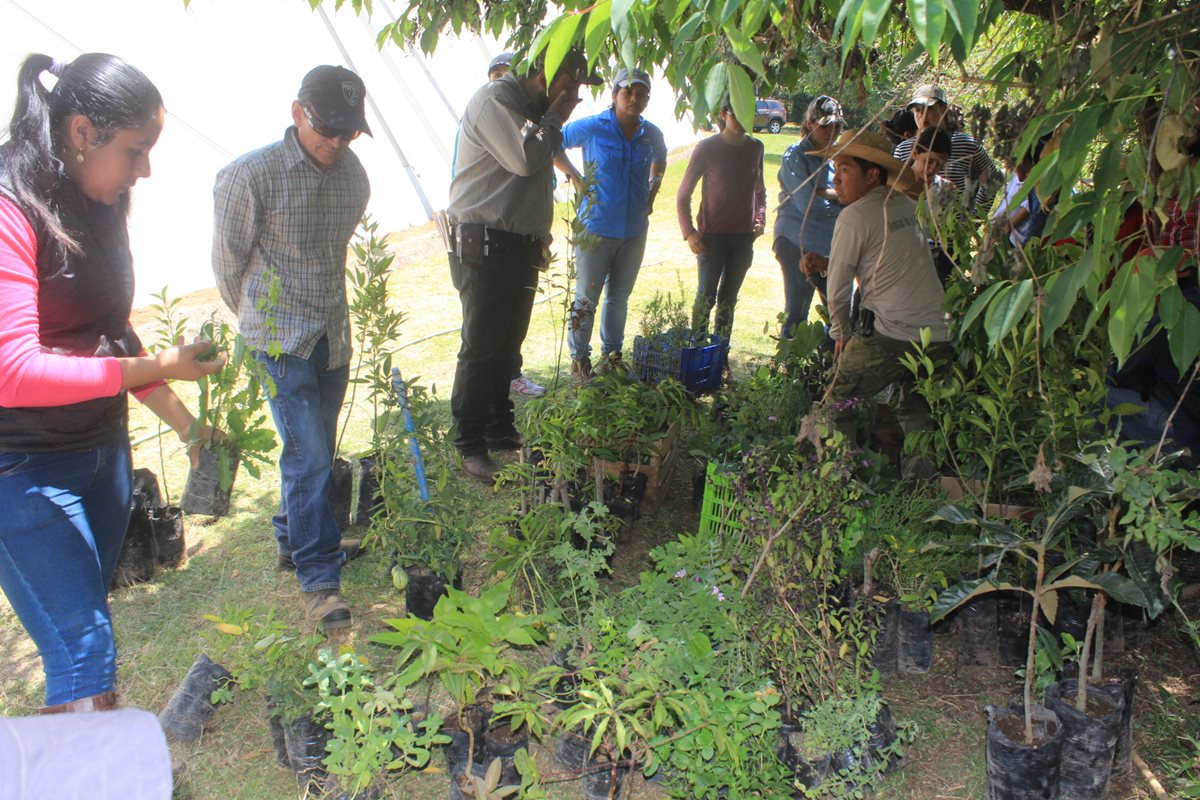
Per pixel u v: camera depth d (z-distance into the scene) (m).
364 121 3.17
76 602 2.30
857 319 5.08
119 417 2.50
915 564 3.32
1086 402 3.31
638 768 2.82
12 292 2.04
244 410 2.84
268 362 3.29
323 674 2.47
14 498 2.21
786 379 4.82
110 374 2.26
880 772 2.85
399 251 9.31
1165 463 2.52
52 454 2.27
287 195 3.19
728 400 5.08
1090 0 2.28
